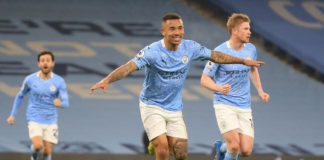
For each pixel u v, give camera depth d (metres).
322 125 56.97
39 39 60.97
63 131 55.00
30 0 63.16
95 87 23.56
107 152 53.88
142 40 61.72
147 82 25.84
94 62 59.78
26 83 39.28
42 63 38.94
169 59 25.17
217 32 62.50
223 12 63.62
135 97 57.88
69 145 54.12
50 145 39.62
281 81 59.97
